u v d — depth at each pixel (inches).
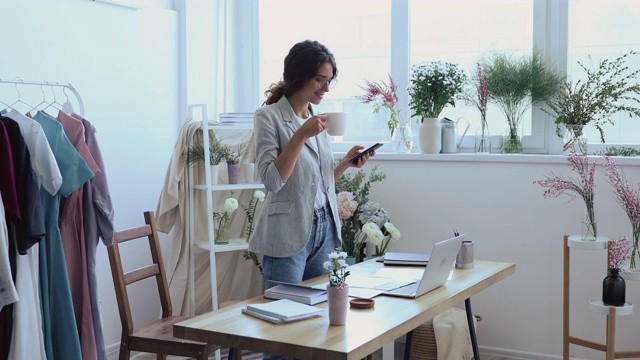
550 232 177.0
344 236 184.4
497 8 191.5
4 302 118.7
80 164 130.2
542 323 179.3
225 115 191.5
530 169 177.9
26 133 124.6
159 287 152.4
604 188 171.6
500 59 186.4
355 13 207.0
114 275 139.9
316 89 126.2
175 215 186.2
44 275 128.5
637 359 171.8
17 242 123.1
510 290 182.2
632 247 157.6
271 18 215.9
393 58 202.4
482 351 185.5
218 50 209.3
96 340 138.1
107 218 137.4
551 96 185.5
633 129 181.3
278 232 122.4
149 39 189.5
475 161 182.9
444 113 199.0
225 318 99.3
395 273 126.8
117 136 180.7
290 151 116.5
